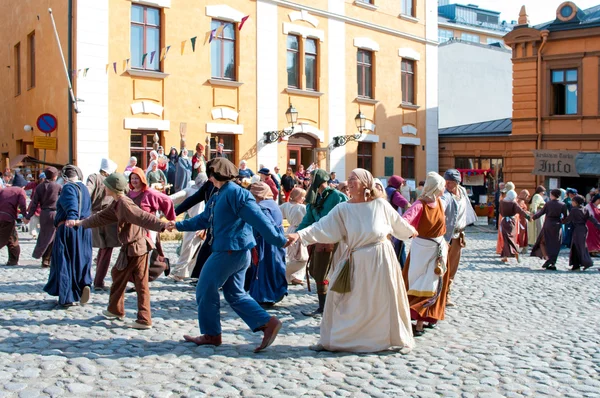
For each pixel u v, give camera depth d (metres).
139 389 5.14
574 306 9.53
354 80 26.23
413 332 7.41
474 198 27.31
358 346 6.45
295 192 10.43
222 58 21.62
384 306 6.46
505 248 14.97
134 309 8.41
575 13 27.47
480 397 5.14
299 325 7.78
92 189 9.98
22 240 17.05
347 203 6.56
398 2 28.33
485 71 37.44
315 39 24.80
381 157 27.58
